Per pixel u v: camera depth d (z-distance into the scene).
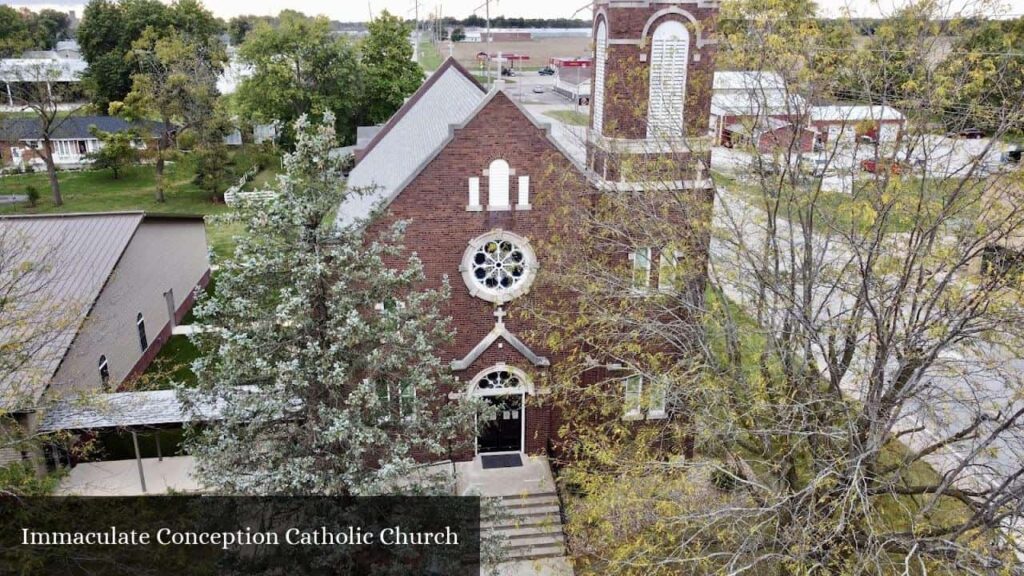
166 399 27.06
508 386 26.52
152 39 86.44
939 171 19.22
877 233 17.39
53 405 23.28
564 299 25.66
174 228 41.28
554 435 27.19
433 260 24.84
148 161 73.25
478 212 24.44
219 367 18.30
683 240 21.06
